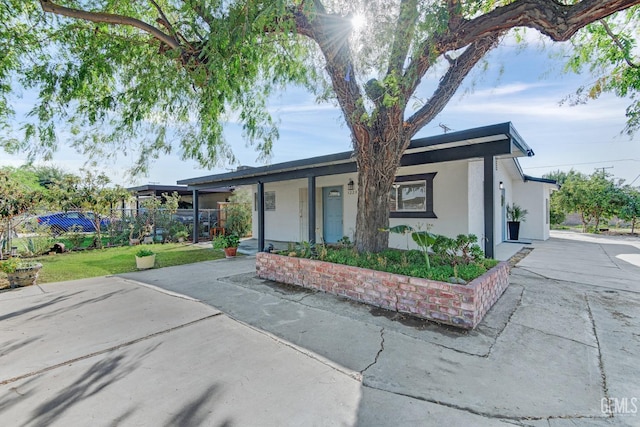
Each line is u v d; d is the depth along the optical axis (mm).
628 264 7281
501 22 3525
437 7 3398
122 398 2293
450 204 7980
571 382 2447
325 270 5016
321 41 4402
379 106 4566
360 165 5273
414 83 4254
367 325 3637
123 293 5109
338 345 3139
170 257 8969
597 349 2992
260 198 9422
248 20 3578
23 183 8898
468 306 3488
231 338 3326
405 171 8719
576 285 5332
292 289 5242
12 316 4031
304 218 11922
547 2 3164
